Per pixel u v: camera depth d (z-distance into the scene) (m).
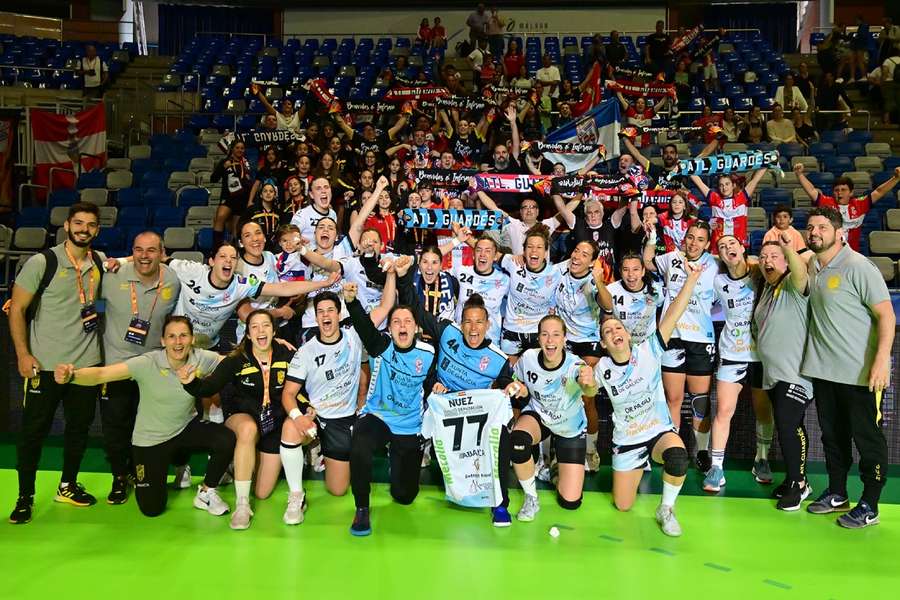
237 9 20.22
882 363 5.12
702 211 10.28
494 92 9.96
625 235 7.60
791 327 5.64
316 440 6.00
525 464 5.38
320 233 6.38
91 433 7.20
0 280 10.08
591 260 6.29
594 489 6.04
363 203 7.54
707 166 7.73
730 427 6.70
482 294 6.48
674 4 19.03
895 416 6.56
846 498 5.57
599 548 4.95
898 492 5.97
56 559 4.71
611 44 15.95
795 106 13.88
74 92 15.77
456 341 5.67
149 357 5.29
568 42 18.92
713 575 4.58
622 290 6.20
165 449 5.36
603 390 6.64
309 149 9.54
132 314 5.55
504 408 5.41
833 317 5.34
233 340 7.15
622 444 5.52
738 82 16.64
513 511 5.61
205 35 19.94
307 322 6.41
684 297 5.50
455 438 5.51
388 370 5.52
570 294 6.32
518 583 4.45
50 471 6.32
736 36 19.94
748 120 13.48
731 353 6.03
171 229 10.38
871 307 5.23
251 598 4.23
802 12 20.19
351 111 9.68
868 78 15.73
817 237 5.36
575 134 9.03
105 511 5.50
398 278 6.09
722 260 6.12
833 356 5.36
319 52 18.81
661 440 5.39
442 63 16.70
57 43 18.31
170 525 5.26
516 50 15.86
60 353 5.31
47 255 5.29
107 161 13.05
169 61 17.92
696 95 15.62
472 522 5.39
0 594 4.25
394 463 5.66
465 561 4.74
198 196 11.62
